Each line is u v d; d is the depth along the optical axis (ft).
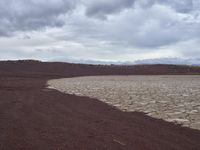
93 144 19.04
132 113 33.71
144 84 98.37
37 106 38.06
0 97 49.29
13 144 18.74
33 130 22.98
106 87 81.87
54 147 18.21
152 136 21.76
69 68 280.51
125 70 282.97
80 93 61.82
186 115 31.99
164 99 48.37
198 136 22.30
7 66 258.37
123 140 20.26
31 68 264.52
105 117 30.27
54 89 74.18
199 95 55.06
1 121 26.45
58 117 29.50
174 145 19.42
